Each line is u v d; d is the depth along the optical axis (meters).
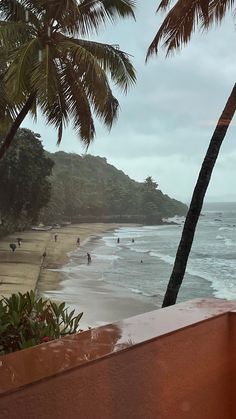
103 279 27.67
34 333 4.01
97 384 1.70
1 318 4.07
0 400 1.38
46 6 11.62
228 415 2.51
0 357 1.73
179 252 9.29
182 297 24.58
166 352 2.05
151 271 30.80
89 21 12.35
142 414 1.89
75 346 1.85
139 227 36.78
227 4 9.73
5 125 12.94
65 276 27.83
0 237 30.88
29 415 1.46
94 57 11.53
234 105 9.28
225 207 46.41
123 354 1.81
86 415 1.64
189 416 2.18
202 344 2.32
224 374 2.49
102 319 17.55
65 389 1.58
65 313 4.60
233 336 2.57
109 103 12.67
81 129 12.80
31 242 32.94
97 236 37.19
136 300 22.52
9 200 24.47
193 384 2.22
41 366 1.60
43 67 10.92
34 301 4.46
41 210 30.16
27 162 23.73
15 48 11.47
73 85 11.99
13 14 12.04
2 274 25.89
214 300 2.94
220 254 39.16
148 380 1.93
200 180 9.28
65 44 11.47
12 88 10.92
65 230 35.94
